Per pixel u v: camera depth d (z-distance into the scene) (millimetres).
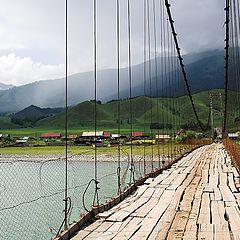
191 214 8047
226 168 18969
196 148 44812
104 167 33000
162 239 6125
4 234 10969
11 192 17703
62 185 20031
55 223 11531
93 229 6688
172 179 14180
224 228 6836
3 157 41469
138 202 9312
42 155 43250
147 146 34844
